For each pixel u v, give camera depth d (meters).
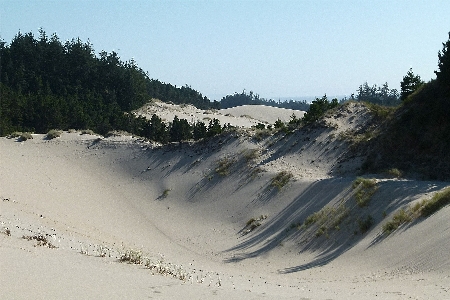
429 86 31.67
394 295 11.30
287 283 15.19
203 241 26.39
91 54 96.69
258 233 25.50
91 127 67.69
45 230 19.00
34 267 10.99
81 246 16.91
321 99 40.97
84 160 43.47
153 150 42.28
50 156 44.34
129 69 96.75
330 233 21.33
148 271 13.39
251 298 10.67
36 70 91.88
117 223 29.36
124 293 9.76
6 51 96.31
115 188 38.22
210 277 15.41
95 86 90.56
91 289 9.70
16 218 20.47
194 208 32.12
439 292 11.06
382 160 28.83
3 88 76.00
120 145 44.53
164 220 31.08
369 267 15.99
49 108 67.31
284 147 35.16
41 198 30.66
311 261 19.61
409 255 15.38
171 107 91.50
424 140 28.34
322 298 11.08
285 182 29.73
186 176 36.91
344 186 24.52
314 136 34.50
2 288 8.80
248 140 38.06
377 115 33.56
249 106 108.94
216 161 37.03
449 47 30.25
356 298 11.06
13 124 67.25
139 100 90.94
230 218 28.84
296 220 24.36
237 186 32.59
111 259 14.73
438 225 16.20
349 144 31.77
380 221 19.67
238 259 22.38
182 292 10.62
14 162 41.84
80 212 29.83
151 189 36.88
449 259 13.52
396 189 21.44
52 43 96.69
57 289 9.31
